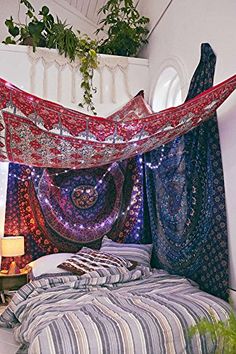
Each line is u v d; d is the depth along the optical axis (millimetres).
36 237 4641
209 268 3203
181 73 3719
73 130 2791
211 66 3131
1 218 4527
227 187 2990
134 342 2322
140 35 4730
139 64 4609
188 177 3439
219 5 3037
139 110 4148
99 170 4773
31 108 2570
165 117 2926
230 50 2887
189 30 3562
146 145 3254
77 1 5699
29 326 2676
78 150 3016
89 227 4707
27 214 4637
